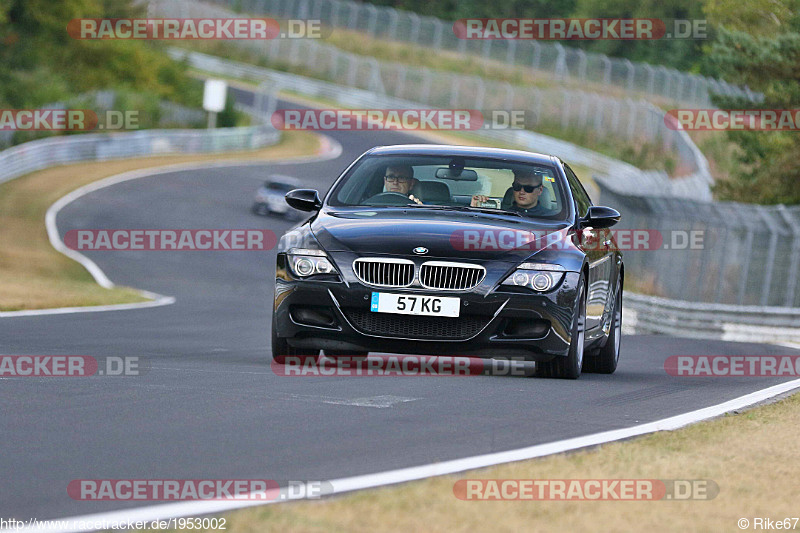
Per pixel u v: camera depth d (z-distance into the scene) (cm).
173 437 1838
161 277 9862
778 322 6856
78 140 16675
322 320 2866
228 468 1605
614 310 3475
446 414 2200
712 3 11800
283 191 14838
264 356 3566
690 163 14400
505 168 3197
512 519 1335
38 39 19612
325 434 1922
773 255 7994
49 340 3872
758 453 1945
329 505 1348
